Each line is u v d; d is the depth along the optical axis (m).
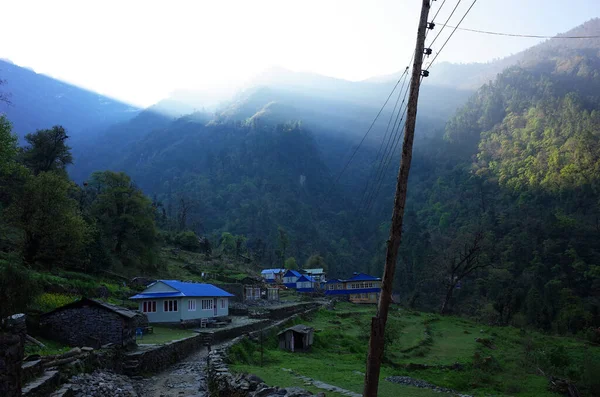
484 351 43.00
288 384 19.03
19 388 12.68
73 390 17.44
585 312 69.38
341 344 41.00
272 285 89.12
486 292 93.25
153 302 42.03
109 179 67.31
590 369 33.53
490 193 171.00
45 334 25.16
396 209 13.38
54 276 37.50
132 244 66.56
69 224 40.12
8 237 44.38
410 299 95.75
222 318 46.78
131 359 24.38
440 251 109.94
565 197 139.38
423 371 33.53
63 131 64.69
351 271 159.62
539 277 93.06
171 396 20.16
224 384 18.06
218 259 100.94
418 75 13.70
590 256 104.75
